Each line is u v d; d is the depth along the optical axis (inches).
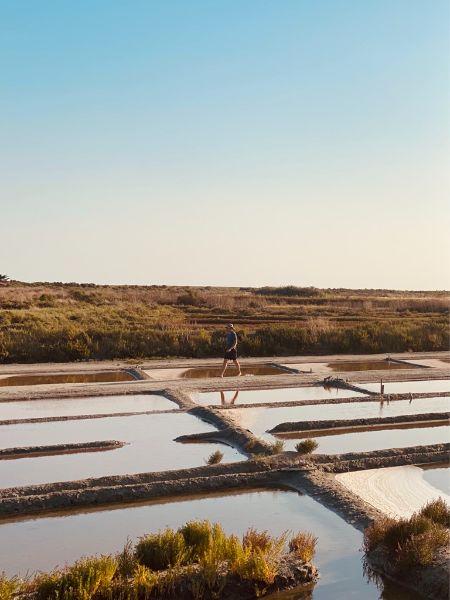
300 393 922.7
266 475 546.3
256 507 494.9
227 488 530.9
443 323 1814.7
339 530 454.0
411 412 809.5
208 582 362.6
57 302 2253.9
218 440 666.2
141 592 351.9
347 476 570.6
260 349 1370.6
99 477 520.4
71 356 1228.5
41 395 851.4
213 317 2015.3
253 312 2250.2
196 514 478.9
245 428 705.0
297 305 2716.5
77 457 602.5
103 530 447.5
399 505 503.2
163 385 925.8
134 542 427.8
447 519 447.5
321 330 1464.1
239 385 945.5
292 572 382.6
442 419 775.7
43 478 543.2
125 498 500.1
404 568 388.2
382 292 4975.4
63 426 709.9
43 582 343.0
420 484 553.6
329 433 714.8
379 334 1485.0
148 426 714.2
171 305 2524.6
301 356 1357.0
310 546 407.8
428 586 375.6
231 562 379.2
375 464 595.5
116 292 3255.4
